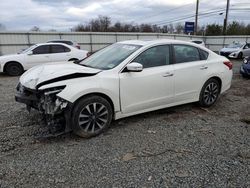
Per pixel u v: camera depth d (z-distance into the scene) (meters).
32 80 3.85
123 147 3.56
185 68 4.79
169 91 4.64
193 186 2.68
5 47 22.19
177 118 4.79
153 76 4.35
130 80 4.11
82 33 26.12
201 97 5.27
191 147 3.59
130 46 4.59
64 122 3.71
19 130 4.08
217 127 4.38
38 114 4.83
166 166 3.08
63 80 3.68
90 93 3.77
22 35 22.78
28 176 2.84
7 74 11.23
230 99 6.29
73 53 11.93
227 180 2.80
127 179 2.80
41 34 23.73
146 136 3.95
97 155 3.32
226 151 3.49
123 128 4.25
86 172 2.93
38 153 3.36
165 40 4.74
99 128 3.95
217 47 33.16
